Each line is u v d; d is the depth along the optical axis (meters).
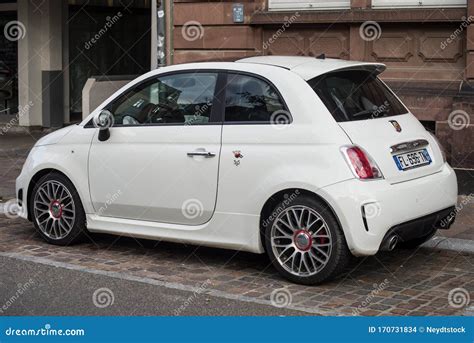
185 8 12.21
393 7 10.78
